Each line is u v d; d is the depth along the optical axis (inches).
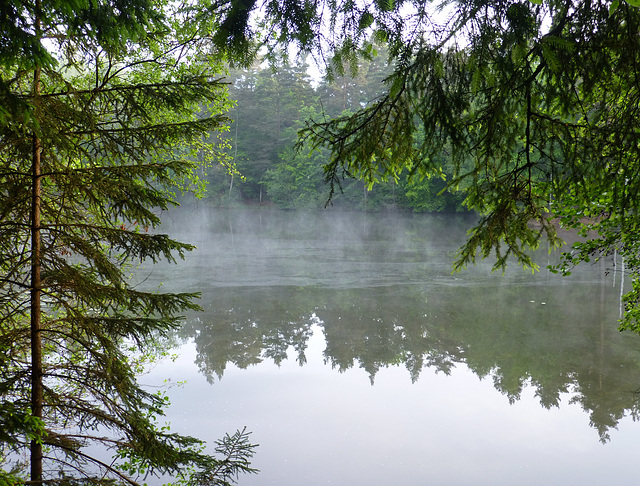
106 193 167.0
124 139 176.6
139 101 182.5
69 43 163.2
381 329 664.4
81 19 136.5
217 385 476.1
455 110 122.0
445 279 971.3
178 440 184.5
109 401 170.1
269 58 105.7
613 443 372.5
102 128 179.3
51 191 180.5
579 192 133.6
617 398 444.5
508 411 427.2
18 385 160.9
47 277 164.9
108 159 179.6
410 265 1123.9
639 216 126.3
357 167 135.9
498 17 105.0
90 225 171.2
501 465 341.7
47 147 156.4
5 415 121.3
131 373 178.9
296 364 540.7
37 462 154.7
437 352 575.5
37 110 143.0
